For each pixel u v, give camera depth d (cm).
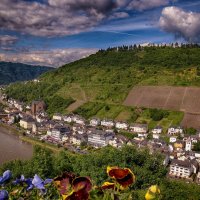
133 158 3250
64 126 16700
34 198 504
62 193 404
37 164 4016
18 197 489
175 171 10262
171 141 14425
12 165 4584
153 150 12038
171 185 3438
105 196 431
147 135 15338
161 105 19175
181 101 19188
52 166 4203
